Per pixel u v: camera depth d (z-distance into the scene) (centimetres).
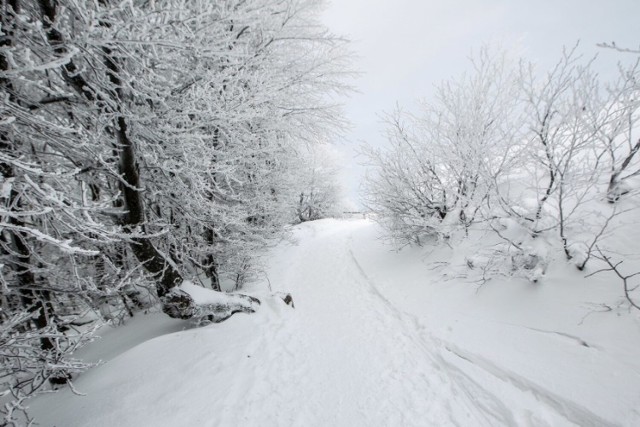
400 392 348
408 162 726
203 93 455
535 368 324
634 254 370
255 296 577
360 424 310
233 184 723
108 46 311
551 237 449
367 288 685
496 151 567
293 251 1045
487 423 293
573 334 346
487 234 566
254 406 334
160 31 356
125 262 587
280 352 436
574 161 427
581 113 394
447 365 374
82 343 334
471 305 473
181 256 572
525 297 425
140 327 583
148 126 441
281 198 945
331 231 1423
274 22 663
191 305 468
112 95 385
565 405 280
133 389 342
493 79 594
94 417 309
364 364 405
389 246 884
